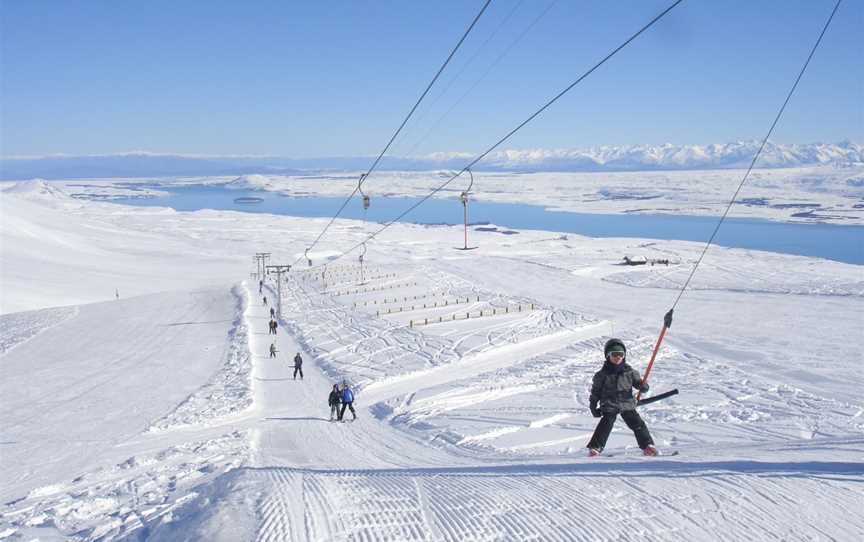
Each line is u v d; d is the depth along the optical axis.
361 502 6.91
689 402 26.39
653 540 5.20
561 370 36.66
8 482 18.28
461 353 44.31
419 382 37.06
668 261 101.62
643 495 6.40
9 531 8.75
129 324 66.38
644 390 9.07
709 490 6.37
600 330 51.38
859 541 4.90
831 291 70.06
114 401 33.59
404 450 19.50
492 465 10.62
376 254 136.88
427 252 139.62
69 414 30.62
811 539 4.98
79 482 15.45
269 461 16.88
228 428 26.00
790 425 21.42
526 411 25.31
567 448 17.52
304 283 92.25
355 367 41.41
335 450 19.64
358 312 66.25
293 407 30.89
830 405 25.67
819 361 38.06
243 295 80.38
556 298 70.69
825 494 6.01
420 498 7.01
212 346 51.94
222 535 5.86
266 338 55.03
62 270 123.50
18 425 28.33
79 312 78.88
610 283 82.56
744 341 44.97
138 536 6.83
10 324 73.88
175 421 26.75
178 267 134.50
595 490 6.74
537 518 5.95
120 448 22.80
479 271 96.19
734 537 5.14
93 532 7.94
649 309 60.91
